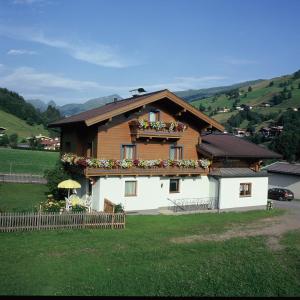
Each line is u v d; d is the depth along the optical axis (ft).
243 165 123.75
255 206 119.75
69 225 77.10
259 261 62.49
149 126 103.45
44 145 460.14
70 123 106.93
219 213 108.37
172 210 109.19
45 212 78.64
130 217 94.89
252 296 48.88
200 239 75.46
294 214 111.45
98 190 99.60
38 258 57.93
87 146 108.17
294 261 63.31
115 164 99.09
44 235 71.10
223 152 113.70
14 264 54.70
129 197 102.99
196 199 114.32
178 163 108.47
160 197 108.99
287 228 90.17
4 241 65.77
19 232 72.18
